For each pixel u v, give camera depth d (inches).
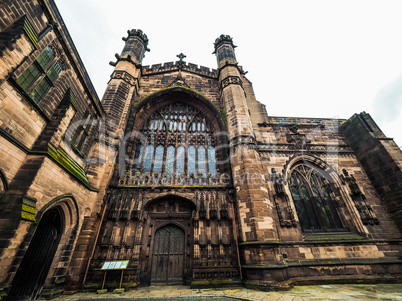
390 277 432.8
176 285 432.5
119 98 619.8
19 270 313.7
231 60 807.1
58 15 351.6
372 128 617.3
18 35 262.8
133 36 841.5
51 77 348.5
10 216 246.5
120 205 481.1
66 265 369.1
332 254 459.8
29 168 283.1
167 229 501.0
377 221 506.3
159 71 826.8
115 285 393.4
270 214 460.1
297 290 367.6
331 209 555.5
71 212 389.1
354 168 603.2
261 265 393.7
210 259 438.6
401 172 516.7
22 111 283.0
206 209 495.8
